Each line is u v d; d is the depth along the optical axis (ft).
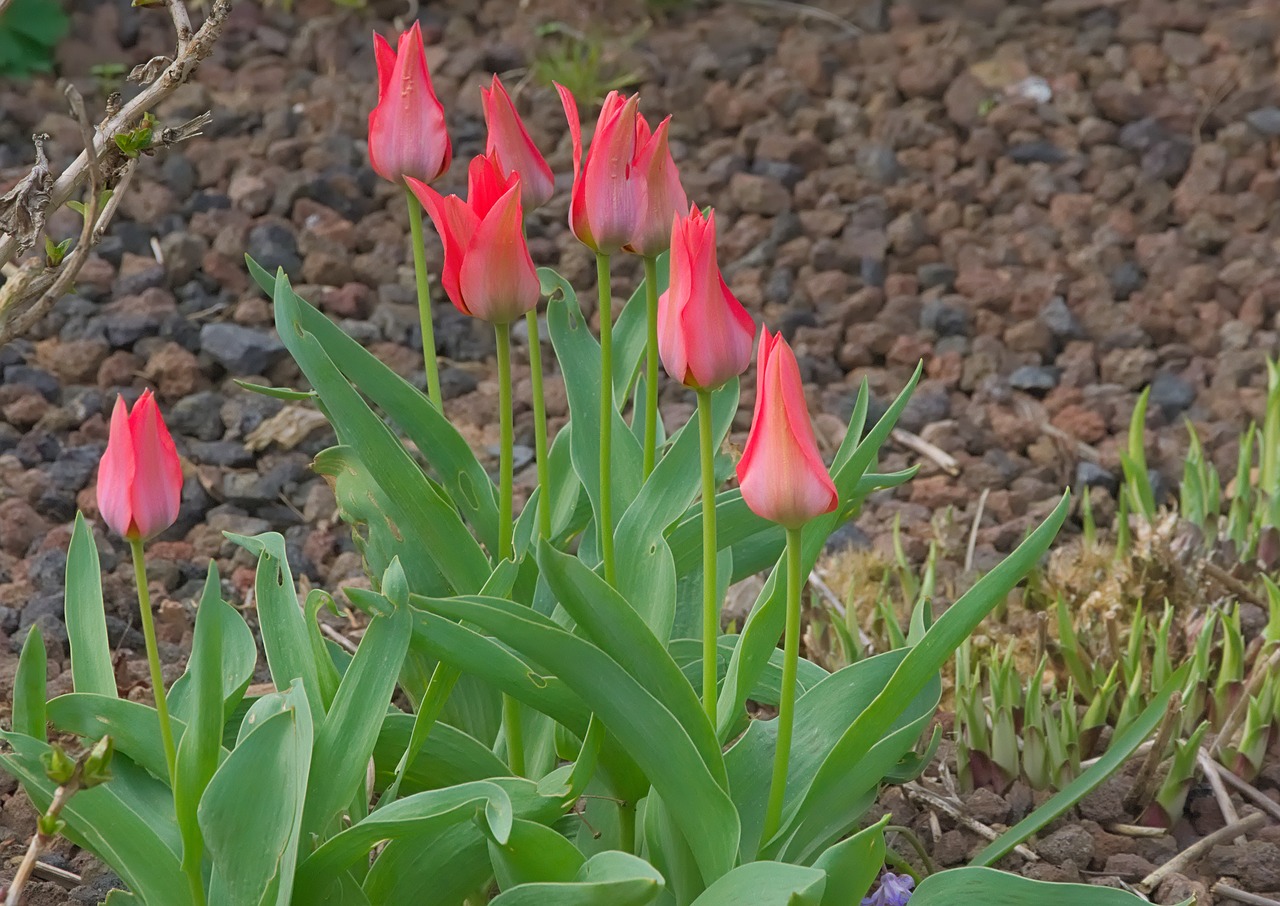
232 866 6.16
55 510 8.36
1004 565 6.22
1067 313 10.39
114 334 9.84
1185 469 8.21
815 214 11.62
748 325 6.12
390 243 11.19
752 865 6.06
